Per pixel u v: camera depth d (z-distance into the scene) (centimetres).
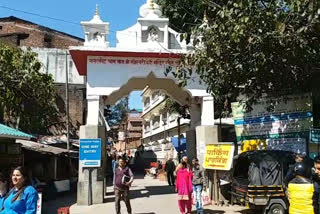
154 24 1602
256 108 1525
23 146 1894
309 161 1026
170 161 2338
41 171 2011
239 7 948
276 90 1397
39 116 2395
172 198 1642
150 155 4878
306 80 1309
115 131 5625
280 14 923
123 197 1194
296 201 738
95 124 1535
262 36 947
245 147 1543
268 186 1098
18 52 2153
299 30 879
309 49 1035
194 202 1317
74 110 3198
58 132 3028
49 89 2281
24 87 2173
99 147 1512
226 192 1402
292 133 1405
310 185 727
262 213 1166
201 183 1216
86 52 1536
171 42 1616
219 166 1353
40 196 1071
